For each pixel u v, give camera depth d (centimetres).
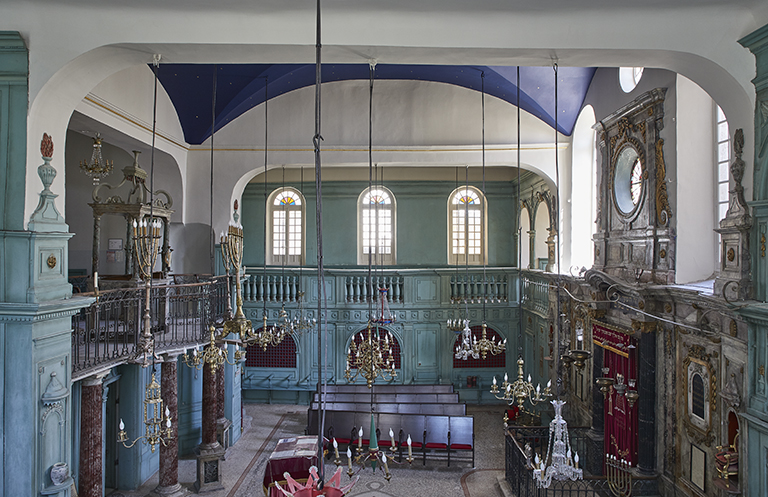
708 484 834
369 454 620
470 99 1507
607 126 1198
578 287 1316
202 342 1117
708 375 835
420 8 707
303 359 1880
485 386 1883
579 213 1402
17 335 692
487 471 1286
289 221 2034
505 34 726
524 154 1488
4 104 702
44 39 700
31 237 701
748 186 731
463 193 2031
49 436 720
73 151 1470
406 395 1562
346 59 772
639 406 1006
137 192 1182
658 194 992
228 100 1393
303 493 318
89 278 1079
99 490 907
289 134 1523
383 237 2033
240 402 1565
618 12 721
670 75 949
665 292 920
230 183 1516
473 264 2023
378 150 1516
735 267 736
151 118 1275
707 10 719
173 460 1127
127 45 709
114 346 996
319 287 341
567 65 801
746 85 722
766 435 668
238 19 708
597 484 1049
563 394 1453
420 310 1891
